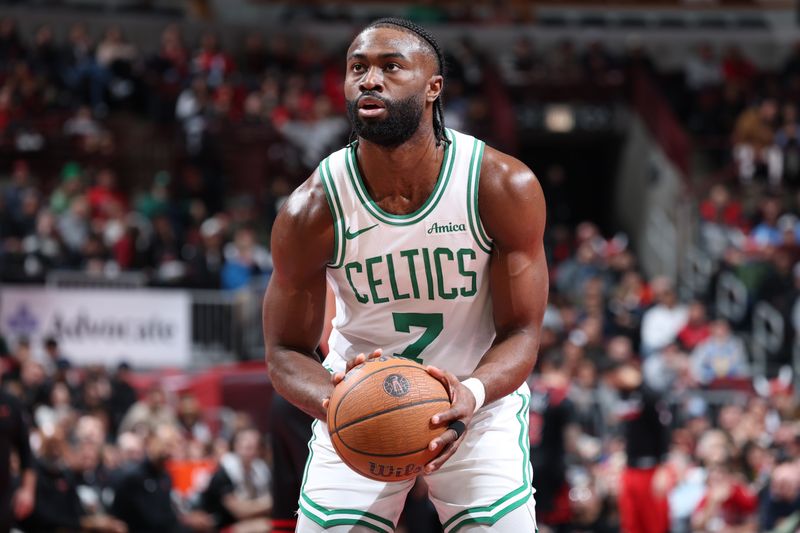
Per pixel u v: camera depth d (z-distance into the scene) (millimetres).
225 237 23328
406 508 12625
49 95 27781
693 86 32625
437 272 5574
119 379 17047
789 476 13672
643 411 14555
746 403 18734
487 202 5484
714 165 30953
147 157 27484
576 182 36469
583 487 15289
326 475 5879
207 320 20609
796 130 29547
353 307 5789
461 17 34969
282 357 5723
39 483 12547
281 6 35000
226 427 17375
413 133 5336
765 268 24234
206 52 29672
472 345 5879
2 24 29109
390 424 5039
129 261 22078
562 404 15055
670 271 29312
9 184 26500
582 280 24641
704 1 36250
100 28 31938
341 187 5520
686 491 15547
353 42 5422
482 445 5781
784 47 35438
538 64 33094
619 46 35188
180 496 14398
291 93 29094
